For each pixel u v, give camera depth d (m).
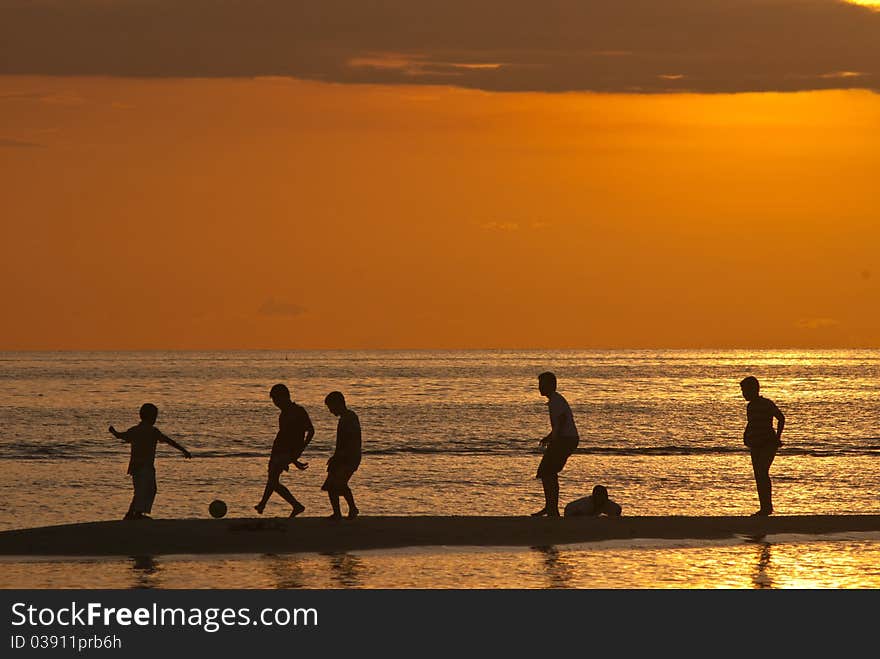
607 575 58.22
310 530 67.38
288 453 69.88
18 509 131.25
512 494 145.62
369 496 143.12
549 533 68.19
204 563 60.09
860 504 135.38
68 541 64.19
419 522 70.44
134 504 71.75
